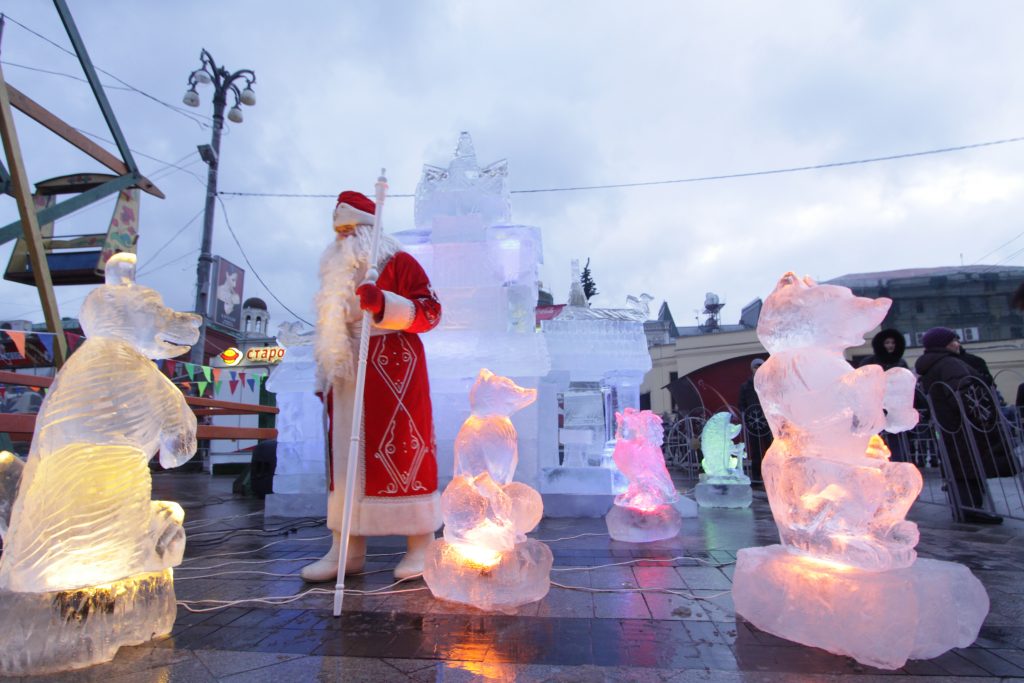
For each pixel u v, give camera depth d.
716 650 2.25
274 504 5.86
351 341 3.35
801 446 2.44
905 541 2.26
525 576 2.77
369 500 3.21
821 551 2.31
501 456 2.93
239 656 2.20
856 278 28.11
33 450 2.23
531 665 2.11
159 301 2.43
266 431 7.70
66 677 2.01
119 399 2.24
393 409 3.26
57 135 6.86
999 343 20.06
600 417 6.56
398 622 2.58
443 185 5.83
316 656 2.19
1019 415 6.49
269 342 26.70
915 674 2.03
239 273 24.72
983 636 2.41
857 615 2.13
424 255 5.56
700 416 12.36
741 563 2.61
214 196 14.62
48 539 2.09
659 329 30.31
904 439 7.27
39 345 5.36
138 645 2.30
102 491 2.19
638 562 3.71
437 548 2.89
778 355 2.53
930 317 26.03
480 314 5.33
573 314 6.35
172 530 2.42
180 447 2.46
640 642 2.33
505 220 5.83
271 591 3.09
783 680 1.98
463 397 5.36
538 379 5.39
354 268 3.40
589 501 5.49
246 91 15.13
